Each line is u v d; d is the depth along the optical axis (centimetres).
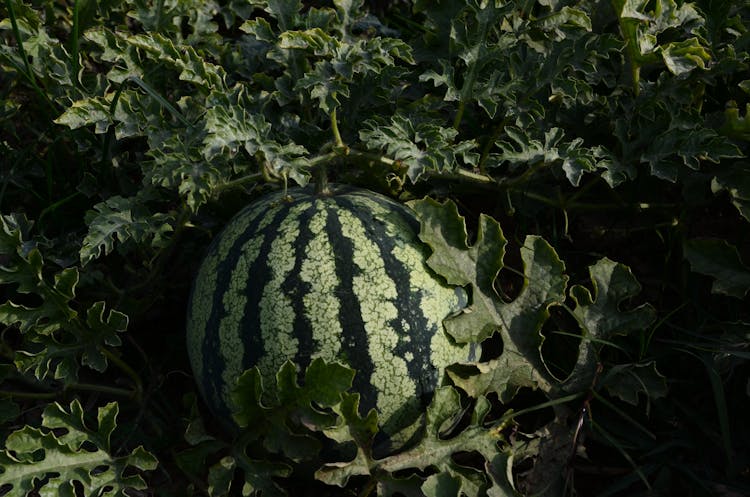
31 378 139
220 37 154
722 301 145
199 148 133
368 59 134
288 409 122
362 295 123
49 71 144
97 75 149
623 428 137
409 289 124
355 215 127
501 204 150
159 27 151
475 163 139
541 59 141
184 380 145
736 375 139
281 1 144
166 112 148
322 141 143
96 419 140
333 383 119
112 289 142
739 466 135
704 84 146
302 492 133
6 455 122
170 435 139
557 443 131
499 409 140
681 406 139
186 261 148
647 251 152
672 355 143
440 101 144
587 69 139
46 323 134
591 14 150
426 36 146
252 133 130
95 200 151
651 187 149
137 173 156
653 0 156
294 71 143
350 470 122
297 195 130
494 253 128
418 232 128
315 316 122
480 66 138
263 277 124
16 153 151
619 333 134
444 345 125
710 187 145
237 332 124
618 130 140
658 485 133
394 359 123
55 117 149
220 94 136
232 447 126
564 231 149
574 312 134
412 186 146
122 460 127
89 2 153
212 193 137
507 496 124
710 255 138
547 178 151
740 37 146
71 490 124
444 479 122
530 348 130
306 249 124
